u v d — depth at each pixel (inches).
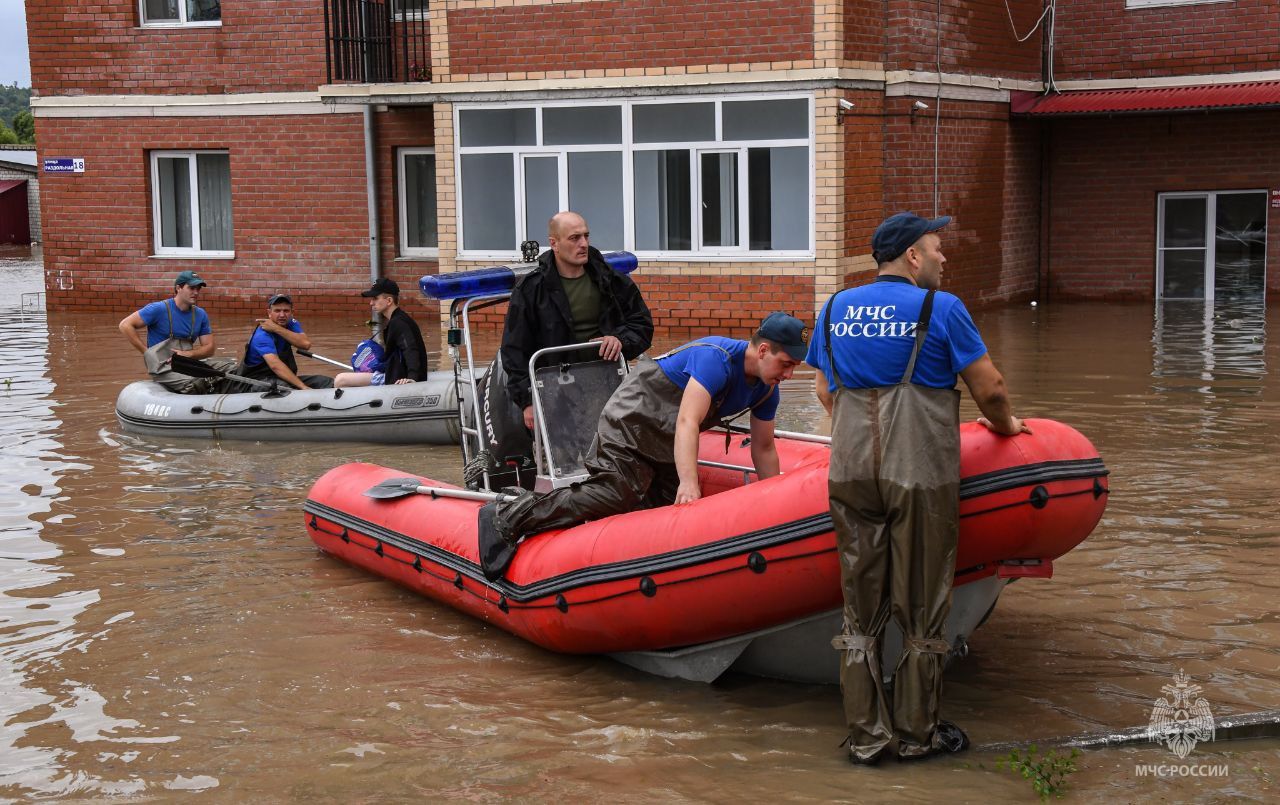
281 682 210.4
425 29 690.2
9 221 1520.7
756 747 183.5
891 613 175.3
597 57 592.7
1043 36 720.3
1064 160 740.7
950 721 188.5
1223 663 205.5
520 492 236.5
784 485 191.6
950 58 637.9
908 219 177.9
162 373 434.3
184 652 223.5
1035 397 422.3
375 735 189.6
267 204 726.5
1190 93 682.2
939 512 171.2
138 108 738.2
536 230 615.8
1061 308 697.6
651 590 200.7
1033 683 200.7
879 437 171.6
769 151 574.6
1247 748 177.3
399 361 410.9
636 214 599.2
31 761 182.1
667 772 175.6
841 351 175.6
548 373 252.7
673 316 598.9
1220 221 715.4
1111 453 340.2
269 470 362.3
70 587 257.9
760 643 203.8
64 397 477.7
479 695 205.0
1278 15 673.0
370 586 261.3
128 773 178.1
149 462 373.1
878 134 598.5
